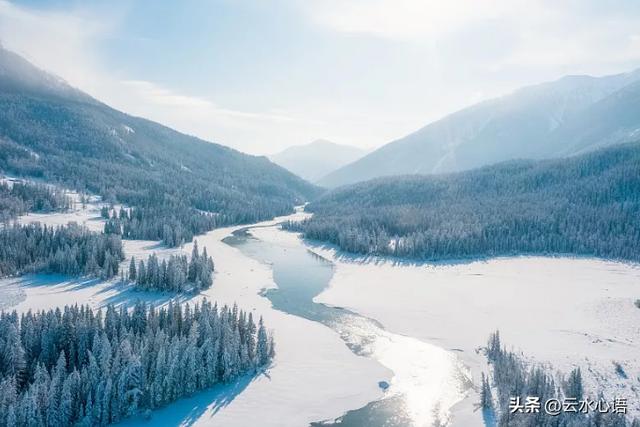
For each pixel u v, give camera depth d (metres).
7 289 112.00
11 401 55.81
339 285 132.62
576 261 162.62
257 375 73.69
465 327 96.69
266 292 124.00
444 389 71.00
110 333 72.38
